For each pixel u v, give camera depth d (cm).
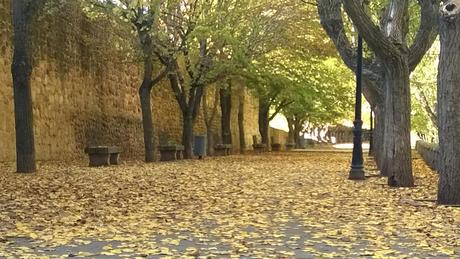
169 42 2184
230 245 664
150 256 604
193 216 877
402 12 1420
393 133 1327
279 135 5875
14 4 1520
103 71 2739
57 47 2273
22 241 681
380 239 703
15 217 848
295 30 2516
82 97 2509
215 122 4025
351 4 1190
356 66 1569
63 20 2323
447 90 962
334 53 2734
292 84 3025
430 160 2086
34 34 2066
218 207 977
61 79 2303
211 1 2086
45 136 2152
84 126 2514
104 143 2716
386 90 1361
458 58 950
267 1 2370
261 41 2384
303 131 6184
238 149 4184
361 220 849
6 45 1869
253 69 2453
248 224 809
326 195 1166
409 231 759
